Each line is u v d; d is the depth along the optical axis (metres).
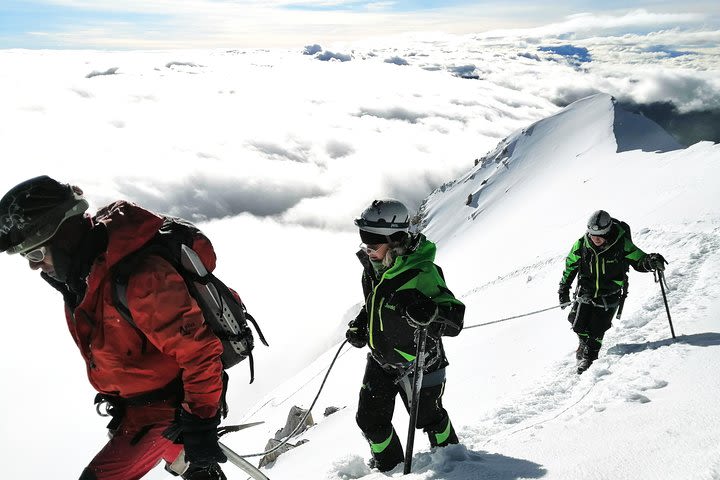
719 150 28.19
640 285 9.11
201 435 2.41
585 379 5.47
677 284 8.39
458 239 79.12
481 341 11.04
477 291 22.00
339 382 22.44
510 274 21.52
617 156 56.72
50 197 2.25
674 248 11.45
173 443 2.63
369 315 3.78
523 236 46.16
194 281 2.47
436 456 3.54
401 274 3.55
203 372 2.40
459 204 97.06
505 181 92.12
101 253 2.35
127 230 2.33
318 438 8.70
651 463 2.84
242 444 24.23
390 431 4.15
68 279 2.38
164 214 2.58
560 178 66.81
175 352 2.37
